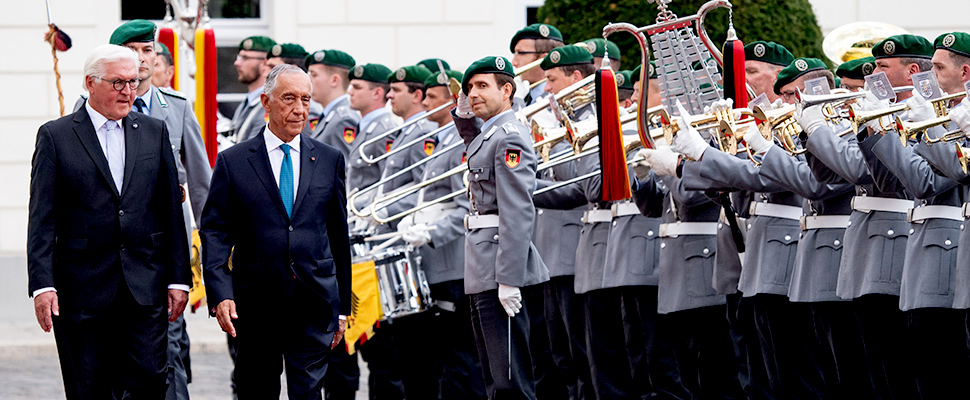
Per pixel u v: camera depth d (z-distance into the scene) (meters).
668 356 6.63
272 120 5.81
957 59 5.54
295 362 5.78
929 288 5.47
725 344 6.46
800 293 5.99
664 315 6.64
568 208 6.88
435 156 7.35
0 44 12.23
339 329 5.92
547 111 7.09
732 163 5.72
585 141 6.43
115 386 5.66
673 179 6.30
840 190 5.88
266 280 5.72
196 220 6.75
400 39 12.25
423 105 8.25
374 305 7.12
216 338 10.78
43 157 5.51
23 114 12.27
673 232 6.49
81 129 5.58
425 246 7.30
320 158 5.87
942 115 5.20
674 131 5.86
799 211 6.21
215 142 8.73
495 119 6.16
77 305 5.53
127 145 5.62
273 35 12.38
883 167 5.39
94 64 5.55
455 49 12.22
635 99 7.20
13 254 12.12
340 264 5.93
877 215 5.73
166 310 5.68
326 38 12.25
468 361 7.39
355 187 8.38
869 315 5.74
